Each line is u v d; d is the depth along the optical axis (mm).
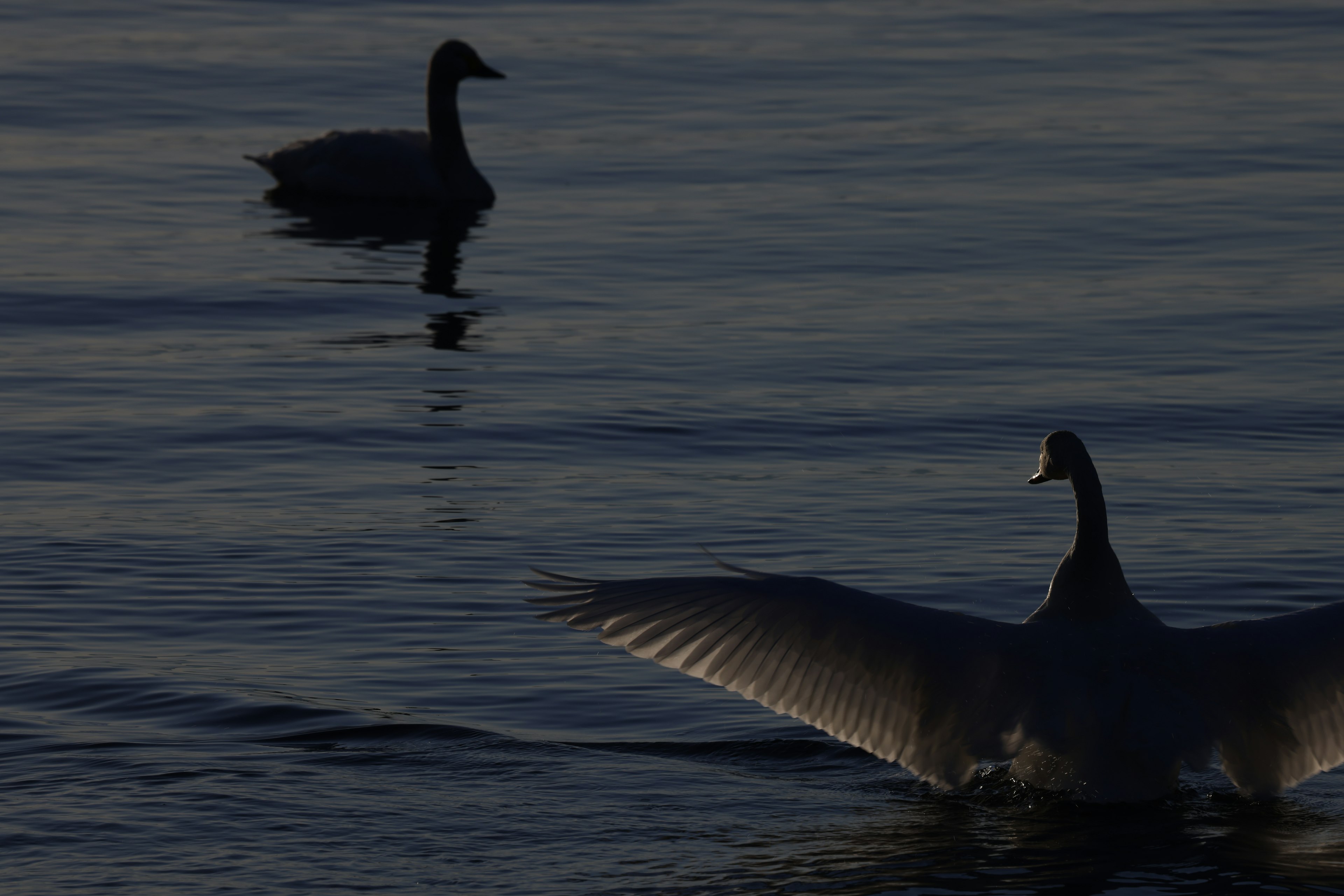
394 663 10672
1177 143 28688
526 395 16891
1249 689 7977
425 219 25578
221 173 28172
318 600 11773
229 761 8977
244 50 37375
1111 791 8039
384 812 8273
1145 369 17547
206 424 15961
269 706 9797
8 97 32219
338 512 13695
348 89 34094
